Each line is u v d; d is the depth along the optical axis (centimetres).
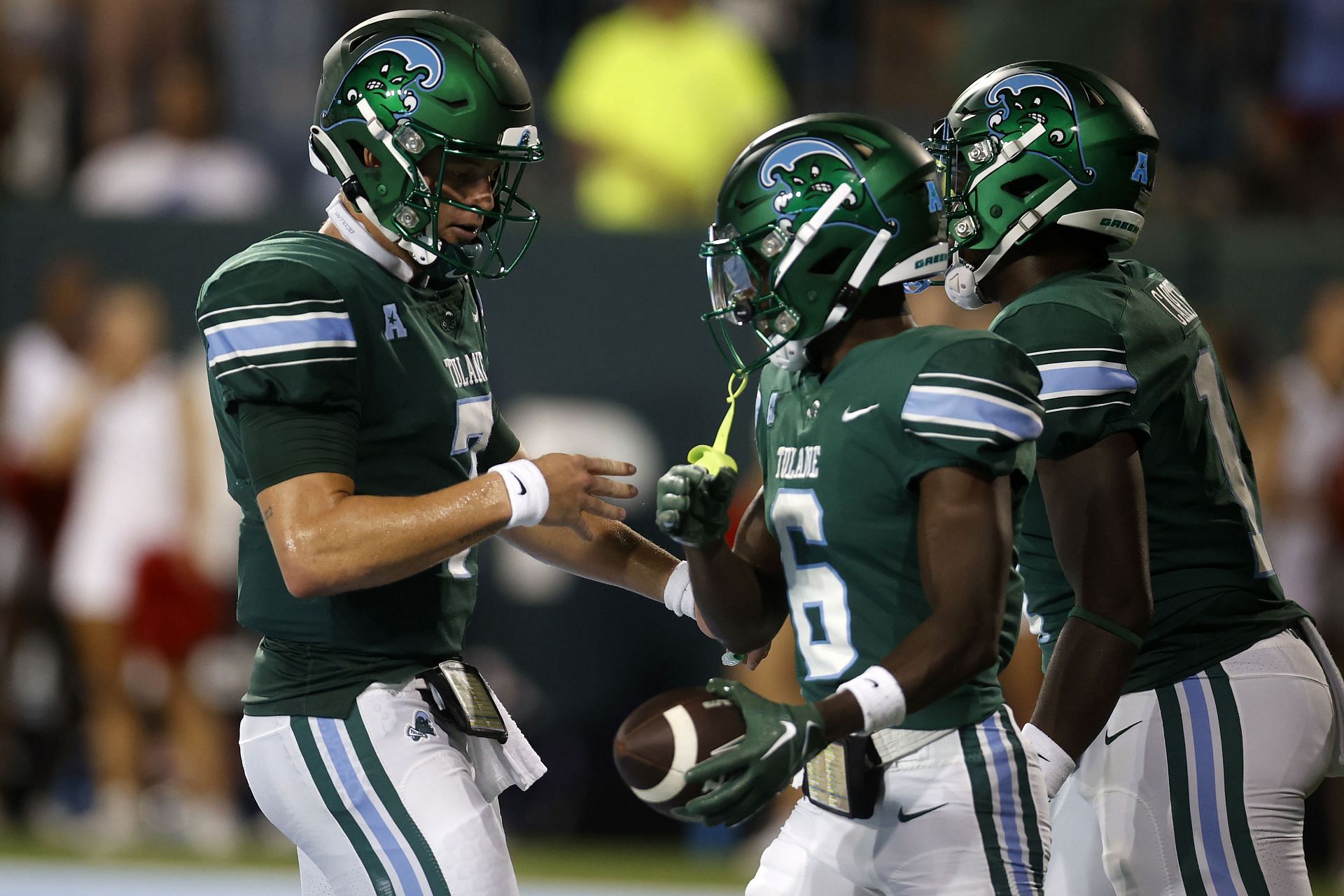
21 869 2222
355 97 1030
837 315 923
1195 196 2656
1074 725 998
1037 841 932
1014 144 1064
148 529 2339
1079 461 1011
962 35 2814
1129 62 2739
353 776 1022
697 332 2306
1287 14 2767
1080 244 1086
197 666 2361
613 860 2298
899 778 917
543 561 1199
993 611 866
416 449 1053
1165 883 1058
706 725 890
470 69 1031
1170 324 1066
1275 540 2230
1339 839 2222
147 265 2417
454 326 1088
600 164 2670
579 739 2327
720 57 2722
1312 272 2264
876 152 922
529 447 2316
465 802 1022
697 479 945
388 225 1032
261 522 1041
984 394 875
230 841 2397
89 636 2350
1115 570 1004
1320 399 2244
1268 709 1055
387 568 975
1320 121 2745
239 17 2836
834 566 923
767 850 993
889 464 893
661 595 1163
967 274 1098
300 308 999
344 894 1045
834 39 2850
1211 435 1086
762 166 925
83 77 2850
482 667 2320
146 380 2375
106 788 2377
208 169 2698
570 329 2323
